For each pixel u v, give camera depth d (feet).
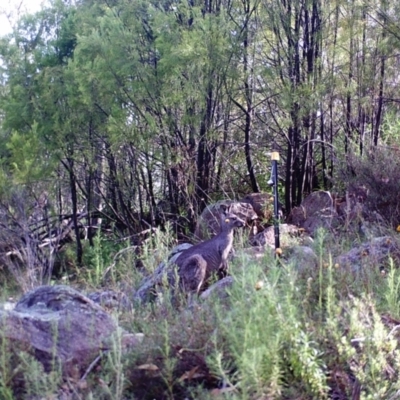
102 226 38.96
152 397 11.20
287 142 35.63
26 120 35.35
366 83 35.47
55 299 13.67
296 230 27.35
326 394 10.72
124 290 18.86
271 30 35.37
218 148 36.99
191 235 31.89
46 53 37.68
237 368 10.62
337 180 33.78
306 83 33.12
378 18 34.24
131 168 35.55
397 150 28.02
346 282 14.16
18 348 11.48
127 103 33.09
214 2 35.35
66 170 38.06
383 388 10.39
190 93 31.91
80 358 11.85
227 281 16.52
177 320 12.72
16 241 28.07
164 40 31.94
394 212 25.93
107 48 32.60
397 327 11.89
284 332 10.85
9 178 31.91
